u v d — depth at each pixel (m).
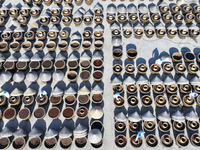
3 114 10.02
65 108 10.14
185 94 10.58
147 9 13.70
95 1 14.86
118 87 10.69
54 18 13.73
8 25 13.76
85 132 9.24
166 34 13.12
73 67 11.31
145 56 12.20
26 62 11.65
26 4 14.06
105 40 12.89
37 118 9.77
